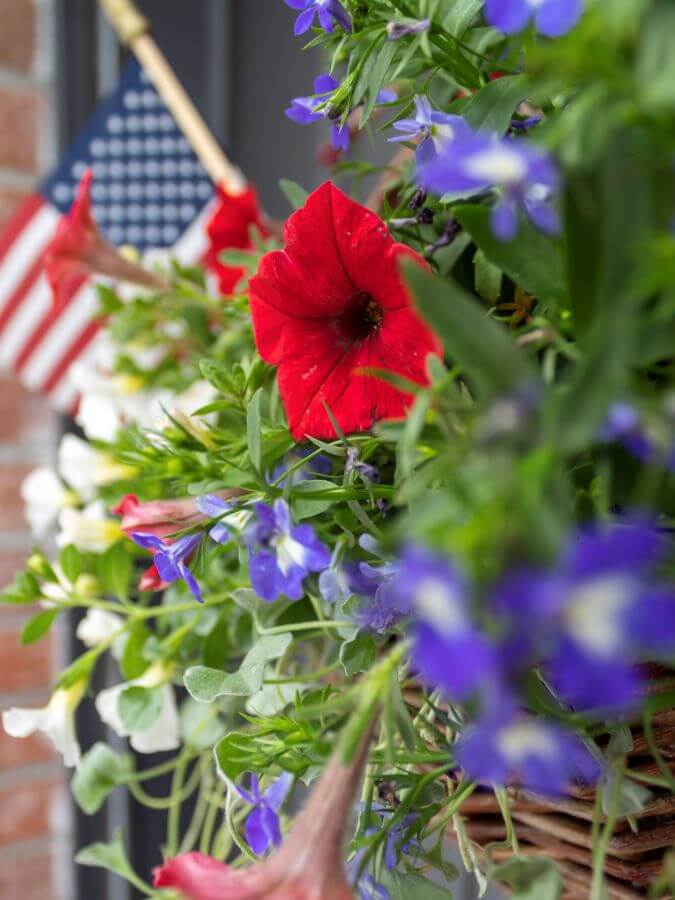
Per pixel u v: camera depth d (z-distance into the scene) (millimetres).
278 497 322
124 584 447
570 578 182
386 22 314
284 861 262
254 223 555
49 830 843
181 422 387
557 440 196
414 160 356
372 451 327
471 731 300
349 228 309
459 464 221
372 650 334
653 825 334
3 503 808
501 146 219
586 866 362
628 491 261
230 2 842
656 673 293
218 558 431
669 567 215
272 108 830
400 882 324
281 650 346
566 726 282
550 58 210
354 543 339
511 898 312
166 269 650
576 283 231
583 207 228
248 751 332
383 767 346
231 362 474
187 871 274
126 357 552
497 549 188
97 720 840
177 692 733
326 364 328
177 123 737
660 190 219
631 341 204
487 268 325
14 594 449
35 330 766
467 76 328
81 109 816
